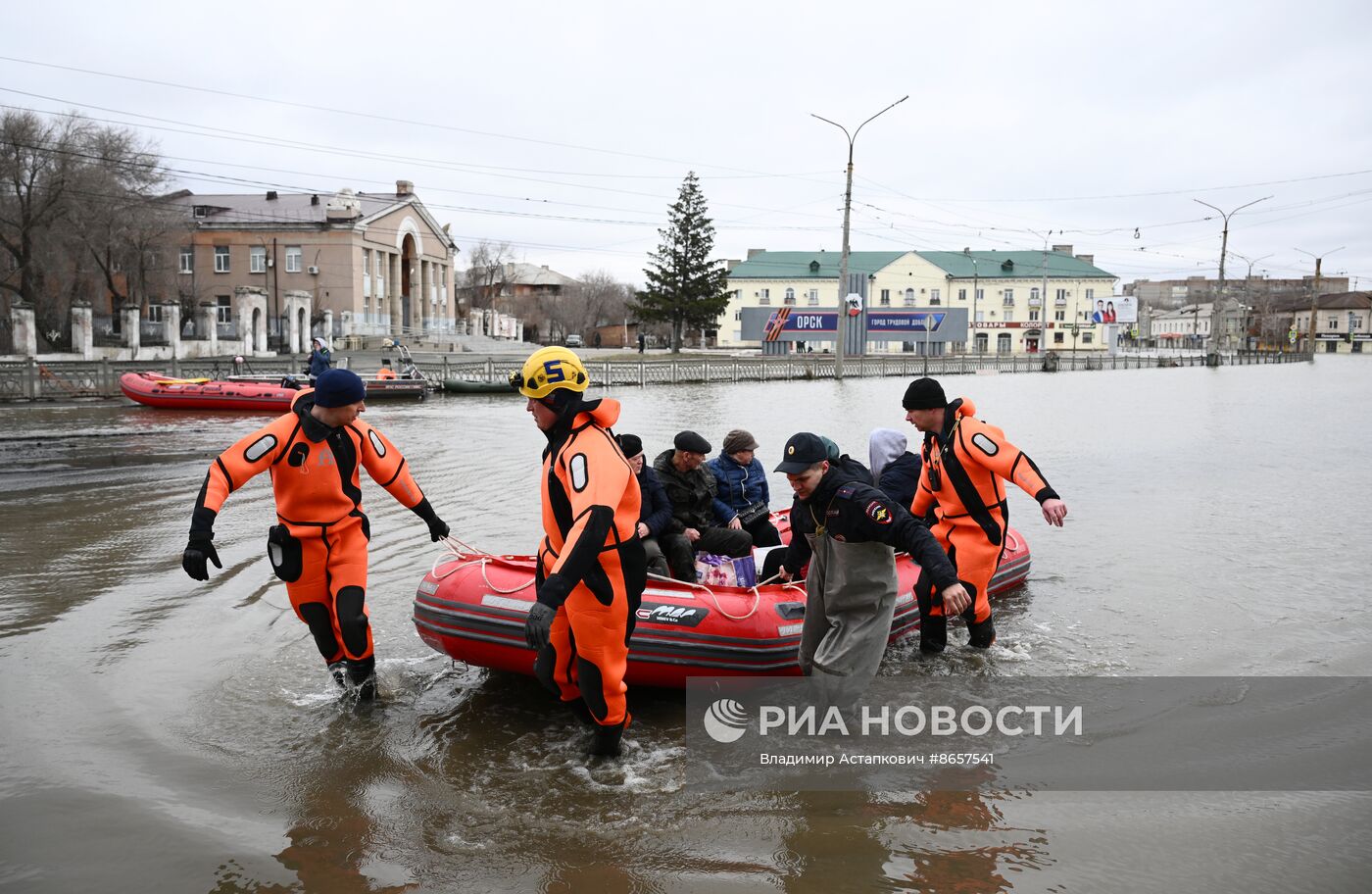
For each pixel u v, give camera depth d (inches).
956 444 215.6
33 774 161.3
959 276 3575.3
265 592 270.8
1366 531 362.3
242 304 1738.4
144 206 1865.2
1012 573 273.4
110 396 1119.0
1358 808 150.6
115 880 131.4
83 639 229.1
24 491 445.1
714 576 227.3
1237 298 4931.1
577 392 157.2
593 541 144.6
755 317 2593.5
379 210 2474.2
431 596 204.2
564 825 146.8
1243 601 266.2
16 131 1642.5
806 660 187.2
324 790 157.5
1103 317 2645.2
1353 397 1243.2
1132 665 215.5
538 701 198.1
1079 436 730.8
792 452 174.7
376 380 1140.5
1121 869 134.5
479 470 527.8
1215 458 592.1
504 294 4104.3
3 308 1780.3
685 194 2516.0
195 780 160.4
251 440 180.9
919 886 130.4
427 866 135.8
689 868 135.2
